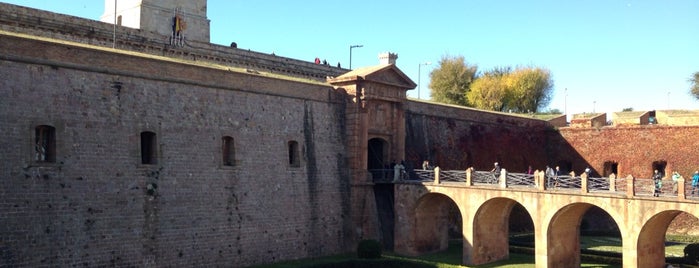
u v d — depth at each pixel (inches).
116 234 1332.4
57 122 1269.7
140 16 2116.1
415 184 1850.4
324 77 2534.5
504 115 2615.7
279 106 1737.2
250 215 1609.3
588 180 1546.5
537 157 2733.8
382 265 1587.1
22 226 1190.3
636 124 2628.0
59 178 1254.9
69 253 1251.8
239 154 1608.0
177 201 1453.0
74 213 1268.5
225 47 2166.6
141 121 1412.4
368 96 1909.4
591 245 2122.3
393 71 1995.6
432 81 3929.6
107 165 1336.1
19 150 1205.1
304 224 1752.0
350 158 1905.8
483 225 1749.5
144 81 1434.5
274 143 1705.2
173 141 1466.5
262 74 1758.1
